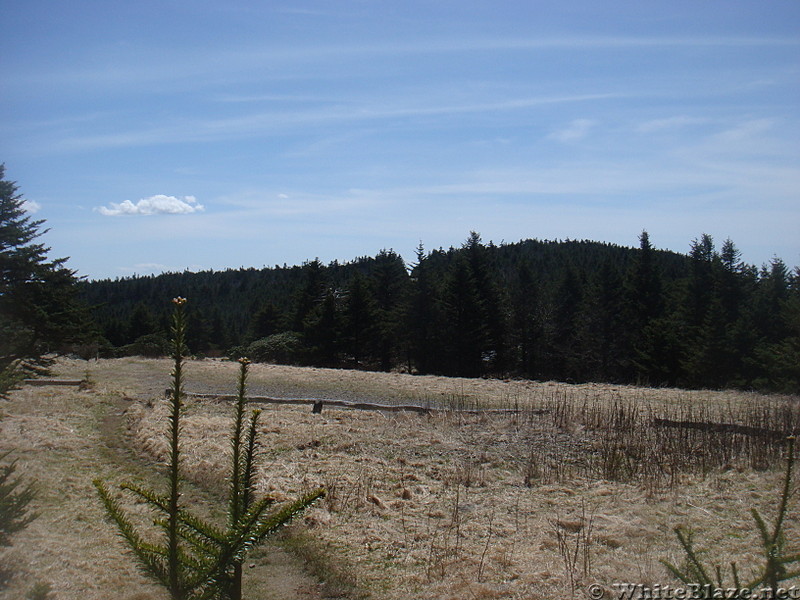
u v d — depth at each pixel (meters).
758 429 12.16
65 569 6.69
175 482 3.25
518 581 6.34
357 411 15.91
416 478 10.20
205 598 3.21
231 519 3.59
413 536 7.70
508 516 8.45
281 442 12.48
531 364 50.12
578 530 7.88
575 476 10.42
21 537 7.48
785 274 37.22
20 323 16.75
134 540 3.33
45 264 17.97
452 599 5.98
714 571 6.23
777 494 8.92
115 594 6.18
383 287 57.47
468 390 19.59
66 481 9.88
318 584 6.57
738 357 33.78
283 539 7.71
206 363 26.52
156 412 15.12
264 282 121.12
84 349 28.91
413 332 48.56
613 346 45.94
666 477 10.14
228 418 14.72
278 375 22.83
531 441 12.58
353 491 9.43
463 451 11.97
